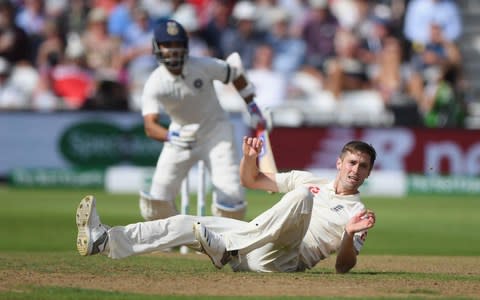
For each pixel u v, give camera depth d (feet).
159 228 66.49
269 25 209.67
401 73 208.23
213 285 60.70
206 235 65.46
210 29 208.54
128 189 186.09
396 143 188.44
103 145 186.80
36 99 202.59
